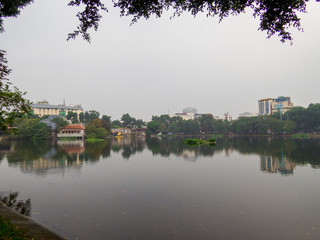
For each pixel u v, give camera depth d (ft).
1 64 42.06
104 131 321.93
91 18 34.94
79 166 88.07
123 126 650.84
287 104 605.73
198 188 55.52
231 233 31.50
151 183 60.85
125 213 39.24
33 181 63.16
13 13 43.27
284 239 29.68
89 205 43.45
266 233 31.40
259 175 69.36
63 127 311.68
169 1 36.58
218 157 112.88
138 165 90.33
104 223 35.01
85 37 36.63
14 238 26.22
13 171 77.41
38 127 277.03
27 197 48.67
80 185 58.85
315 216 37.06
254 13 34.88
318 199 45.68
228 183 60.03
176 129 554.05
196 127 527.81
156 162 98.48
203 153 131.03
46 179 65.67
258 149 148.46
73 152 138.21
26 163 94.94
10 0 40.19
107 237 30.30
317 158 102.58
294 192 50.85
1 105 45.65
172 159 107.76
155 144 215.10
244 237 30.32
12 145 191.52
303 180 62.08
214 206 42.47
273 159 102.22
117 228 33.19
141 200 46.37
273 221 35.32
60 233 31.30
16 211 39.88
